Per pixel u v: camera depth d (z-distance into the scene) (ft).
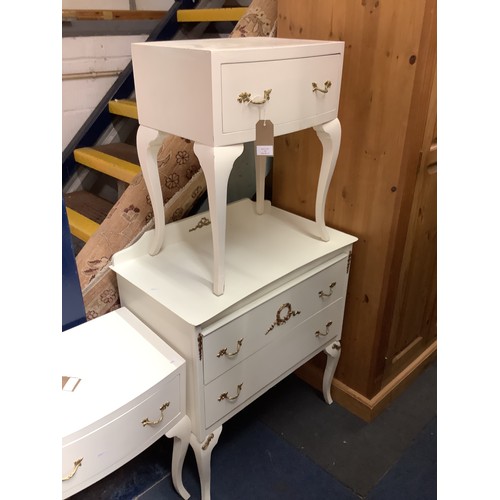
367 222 4.66
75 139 6.99
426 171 4.46
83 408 3.23
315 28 4.38
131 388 3.42
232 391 4.10
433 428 5.33
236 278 4.04
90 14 6.64
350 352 5.37
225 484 4.66
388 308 4.91
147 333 4.03
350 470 4.83
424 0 3.57
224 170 3.35
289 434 5.24
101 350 3.80
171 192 4.81
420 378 6.11
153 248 4.45
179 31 7.32
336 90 4.00
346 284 4.96
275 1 4.74
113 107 6.98
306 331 4.69
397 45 3.84
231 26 7.29
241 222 5.17
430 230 5.00
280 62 3.40
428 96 3.93
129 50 7.35
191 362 3.71
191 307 3.63
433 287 5.66
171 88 3.38
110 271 4.52
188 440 4.07
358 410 5.46
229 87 3.16
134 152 6.66
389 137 4.18
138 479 4.70
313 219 5.20
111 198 7.07
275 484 4.67
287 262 4.30
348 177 4.66
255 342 4.10
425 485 4.66
